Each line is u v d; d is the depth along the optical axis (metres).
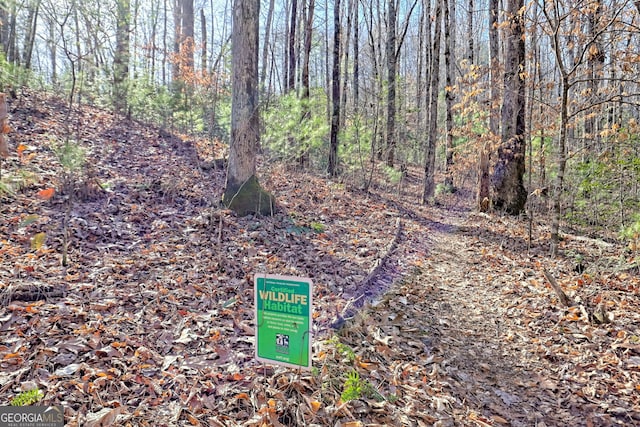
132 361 2.94
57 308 3.41
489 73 10.23
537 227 9.31
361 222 8.41
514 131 10.21
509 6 9.27
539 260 6.80
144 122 11.11
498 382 3.63
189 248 5.18
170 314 3.68
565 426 3.09
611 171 7.05
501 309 5.04
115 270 4.31
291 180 10.20
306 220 7.38
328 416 2.67
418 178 19.03
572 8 5.98
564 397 3.43
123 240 5.09
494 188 10.98
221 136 10.04
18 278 3.73
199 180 7.73
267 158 8.88
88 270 4.21
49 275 3.94
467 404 3.25
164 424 2.40
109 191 6.30
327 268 5.42
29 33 7.81
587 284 5.54
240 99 6.88
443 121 20.27
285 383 2.86
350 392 2.81
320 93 11.59
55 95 9.93
